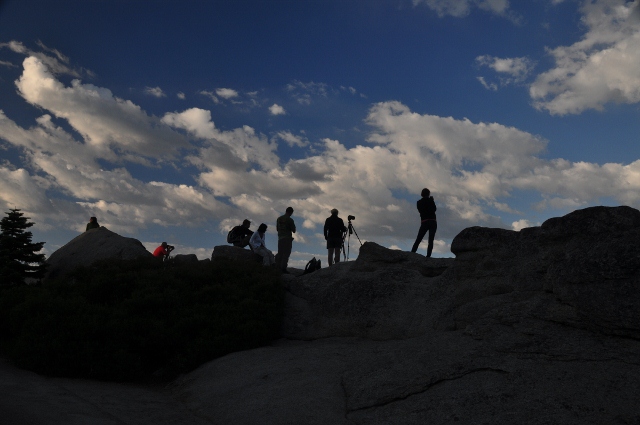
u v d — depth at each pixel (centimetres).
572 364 516
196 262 1255
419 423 484
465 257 807
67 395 623
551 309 604
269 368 707
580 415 440
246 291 1052
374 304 958
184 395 685
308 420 527
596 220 616
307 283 1128
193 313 939
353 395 568
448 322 799
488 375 532
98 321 830
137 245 1437
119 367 770
